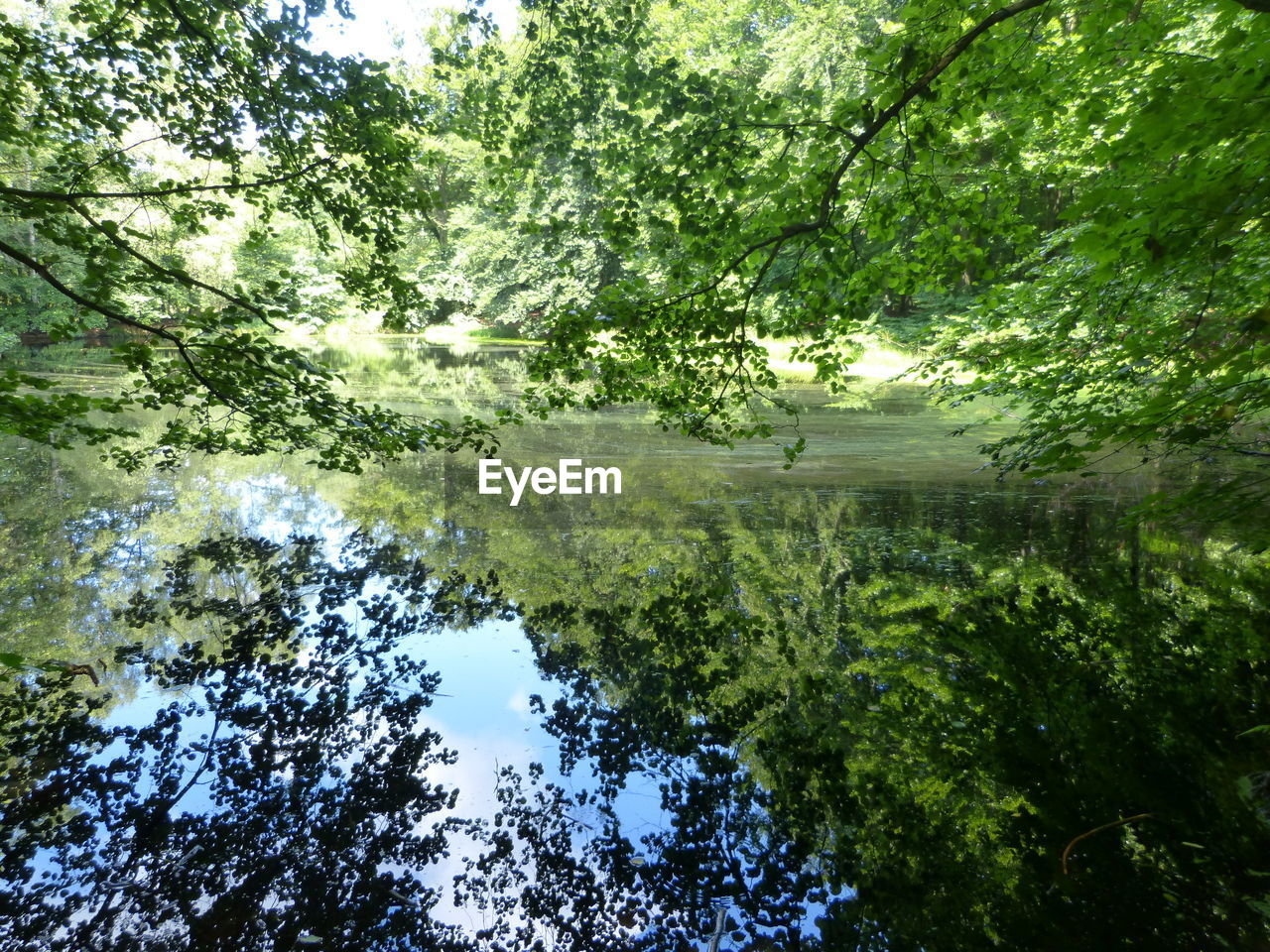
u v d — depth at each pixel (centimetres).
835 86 1862
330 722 378
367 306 495
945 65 316
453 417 1283
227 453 1024
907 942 241
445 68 452
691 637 476
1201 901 254
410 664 441
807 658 444
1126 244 262
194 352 388
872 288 405
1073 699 388
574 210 2366
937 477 888
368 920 253
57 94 457
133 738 358
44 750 344
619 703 400
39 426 330
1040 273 653
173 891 264
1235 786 312
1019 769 334
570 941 244
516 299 3112
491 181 445
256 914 254
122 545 637
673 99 380
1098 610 489
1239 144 241
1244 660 416
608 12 433
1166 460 852
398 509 777
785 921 252
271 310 410
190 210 461
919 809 312
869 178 387
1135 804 305
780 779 335
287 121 452
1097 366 548
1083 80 407
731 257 404
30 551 611
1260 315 235
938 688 406
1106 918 248
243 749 352
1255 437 653
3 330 1927
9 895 258
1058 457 365
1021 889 265
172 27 433
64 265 1803
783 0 2055
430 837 297
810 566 590
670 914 258
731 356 429
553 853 288
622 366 434
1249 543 595
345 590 551
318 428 439
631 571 590
